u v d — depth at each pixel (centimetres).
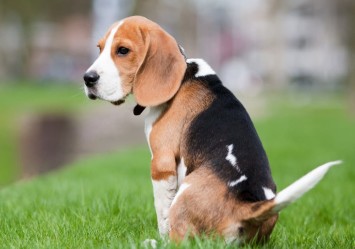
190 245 577
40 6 7325
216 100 638
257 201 584
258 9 9988
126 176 1337
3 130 3183
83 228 719
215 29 10325
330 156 1716
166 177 627
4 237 707
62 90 6366
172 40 659
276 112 3953
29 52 7656
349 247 675
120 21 680
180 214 598
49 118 3741
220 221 586
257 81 8931
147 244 609
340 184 1208
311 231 775
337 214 891
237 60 10462
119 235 702
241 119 628
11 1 7025
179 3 6662
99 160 1705
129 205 863
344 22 7156
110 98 665
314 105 4688
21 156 2286
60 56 8894
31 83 7462
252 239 600
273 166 1509
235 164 599
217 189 593
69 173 1409
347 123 3056
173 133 634
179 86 644
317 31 9144
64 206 857
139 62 658
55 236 693
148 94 646
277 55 7406
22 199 946
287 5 7706
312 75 9212
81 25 8638
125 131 3047
